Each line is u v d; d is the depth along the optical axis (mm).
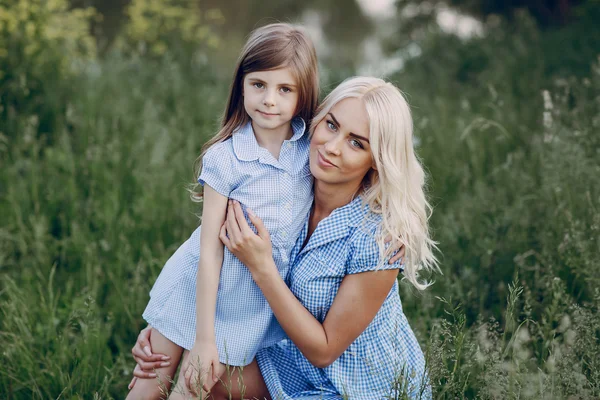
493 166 4555
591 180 3432
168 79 6613
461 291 3107
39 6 6051
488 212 3807
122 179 4371
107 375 2680
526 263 3283
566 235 2982
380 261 2160
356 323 2213
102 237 3795
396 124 2168
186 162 4570
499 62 6898
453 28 8641
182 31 8398
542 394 2143
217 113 5820
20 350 2670
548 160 3795
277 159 2330
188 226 3818
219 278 2301
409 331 2424
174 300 2375
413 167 2254
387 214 2213
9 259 3582
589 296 2857
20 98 5230
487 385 2207
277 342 2449
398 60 8445
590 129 4039
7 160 4500
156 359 2389
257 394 2436
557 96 4566
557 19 10117
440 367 2219
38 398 2598
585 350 2387
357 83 2230
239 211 2225
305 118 2373
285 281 2354
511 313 2346
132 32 8312
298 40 2293
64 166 4359
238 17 21766
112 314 3027
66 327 2744
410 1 10688
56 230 3998
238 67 2340
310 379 2389
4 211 3930
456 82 7207
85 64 6402
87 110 5219
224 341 2176
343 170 2188
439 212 4062
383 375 2309
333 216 2271
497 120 5082
